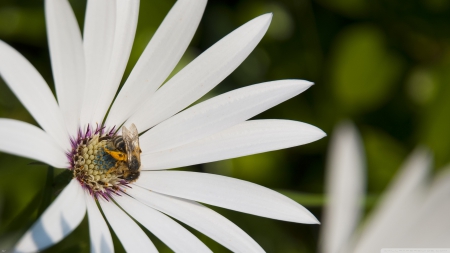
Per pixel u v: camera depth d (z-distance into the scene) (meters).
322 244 0.21
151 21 0.28
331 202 0.21
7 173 0.26
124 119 0.23
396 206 0.20
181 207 0.23
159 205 0.23
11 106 0.27
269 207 0.22
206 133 0.23
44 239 0.20
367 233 0.20
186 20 0.23
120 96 0.23
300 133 0.23
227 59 0.23
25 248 0.19
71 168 0.23
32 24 0.27
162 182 0.23
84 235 0.25
